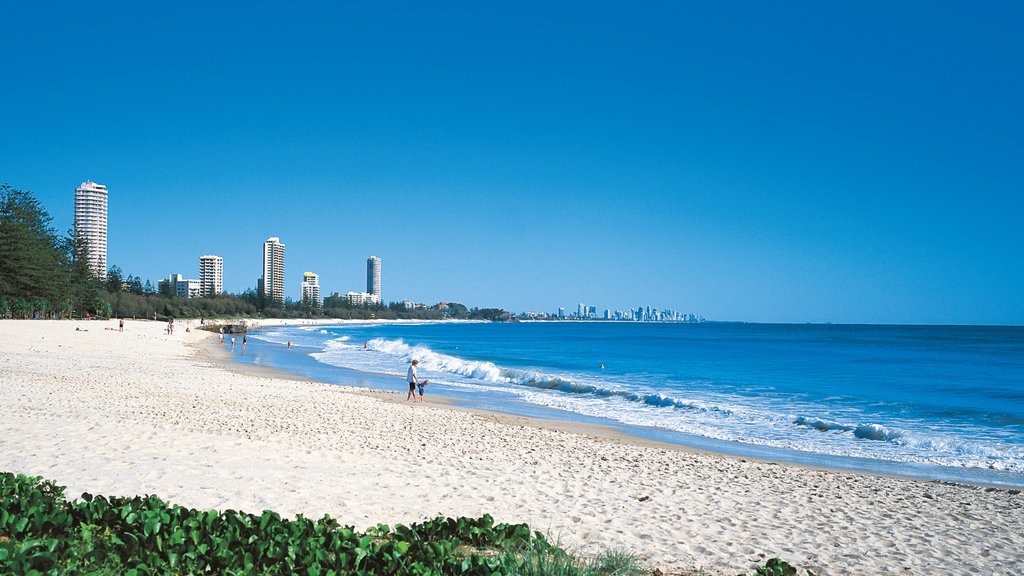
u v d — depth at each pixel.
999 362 57.12
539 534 6.77
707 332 176.38
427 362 48.97
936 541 8.70
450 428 17.77
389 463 11.93
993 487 13.67
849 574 7.12
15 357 33.22
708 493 11.09
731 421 22.92
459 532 6.81
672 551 7.45
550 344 94.94
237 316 192.25
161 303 157.88
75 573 4.99
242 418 16.70
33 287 85.06
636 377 41.19
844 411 26.30
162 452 11.33
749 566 7.04
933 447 18.45
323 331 144.50
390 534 6.70
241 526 6.14
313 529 6.22
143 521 6.00
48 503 6.47
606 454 15.05
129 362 35.94
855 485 12.79
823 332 174.88
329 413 19.14
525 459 13.55
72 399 17.95
